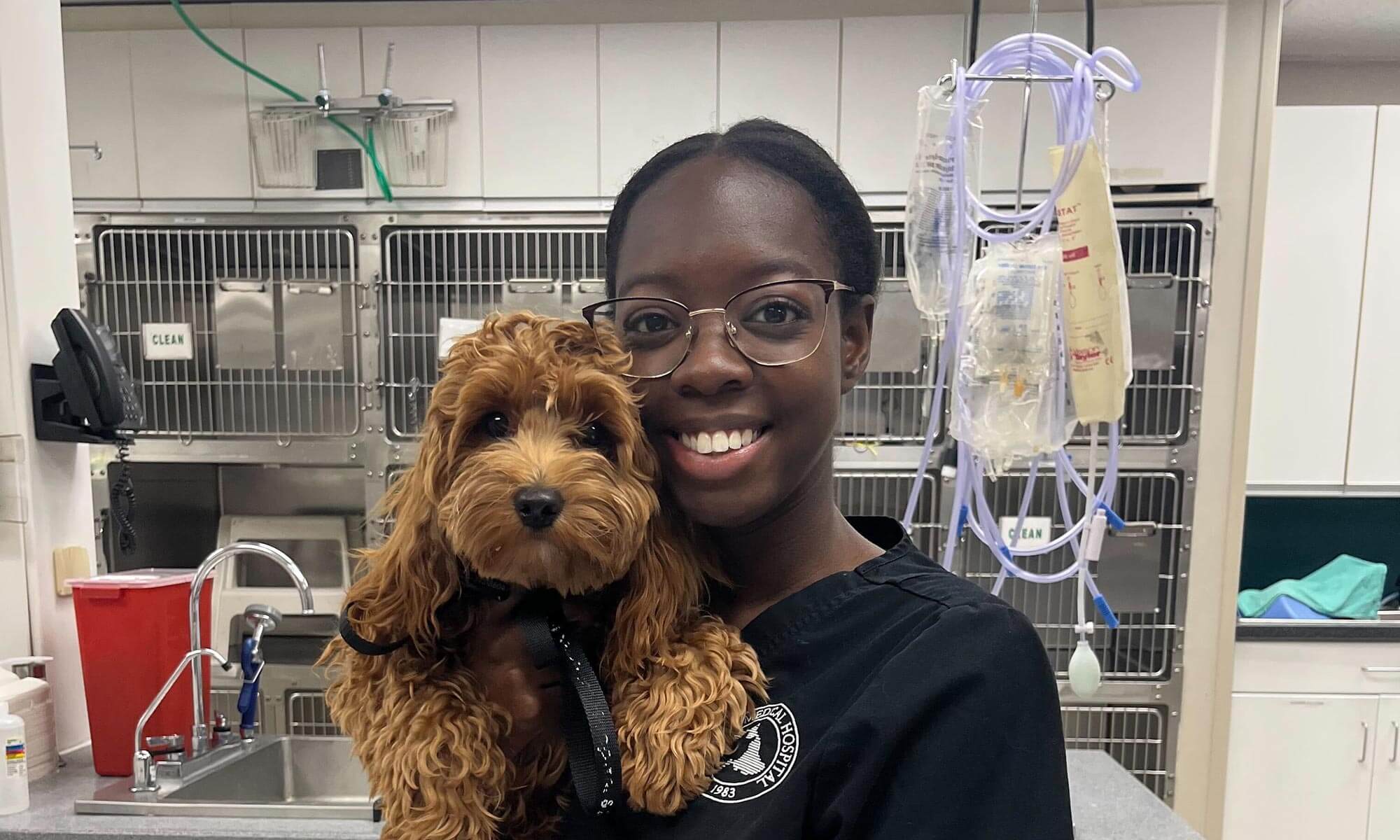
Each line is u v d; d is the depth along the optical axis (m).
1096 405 1.35
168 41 2.15
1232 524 2.15
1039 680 0.62
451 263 2.29
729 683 0.67
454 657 0.72
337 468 2.56
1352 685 2.24
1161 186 2.08
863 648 0.67
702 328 0.67
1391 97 2.73
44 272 1.57
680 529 0.74
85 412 1.49
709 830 0.62
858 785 0.59
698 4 2.10
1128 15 2.04
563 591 0.69
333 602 2.33
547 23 2.13
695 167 0.70
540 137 2.14
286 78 2.16
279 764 1.65
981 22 2.03
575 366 0.69
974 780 0.58
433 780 0.65
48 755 1.49
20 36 1.52
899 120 2.08
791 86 2.10
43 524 1.56
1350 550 2.74
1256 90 2.04
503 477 0.64
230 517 2.52
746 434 0.67
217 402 2.31
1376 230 2.31
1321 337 2.35
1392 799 2.24
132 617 1.46
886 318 2.13
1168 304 2.11
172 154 2.19
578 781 0.65
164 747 1.47
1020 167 1.44
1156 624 2.21
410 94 2.14
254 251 2.35
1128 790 1.40
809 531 0.76
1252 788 2.25
